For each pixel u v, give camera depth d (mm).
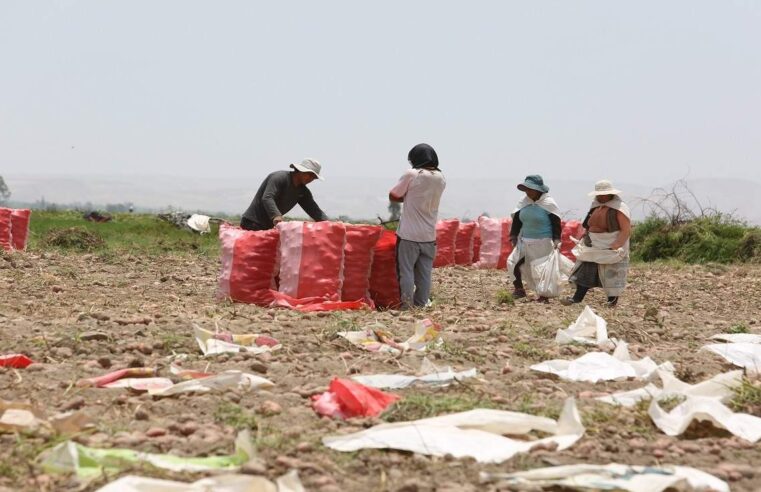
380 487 5516
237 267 14125
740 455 6617
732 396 8023
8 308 12680
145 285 17312
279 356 9680
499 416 6688
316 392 7809
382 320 12789
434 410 7125
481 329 12344
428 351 10234
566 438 6520
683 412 7402
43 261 21094
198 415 7047
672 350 11328
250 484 5137
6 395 7520
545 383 8773
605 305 16953
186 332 10758
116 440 6172
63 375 8336
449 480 5719
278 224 14344
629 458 6402
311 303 13852
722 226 33406
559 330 11461
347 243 14344
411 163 14930
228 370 8664
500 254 26234
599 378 9070
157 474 5504
